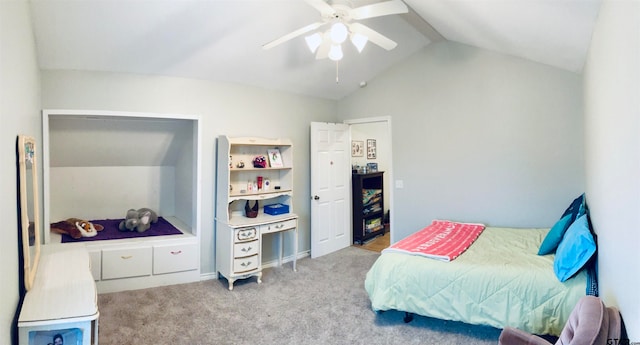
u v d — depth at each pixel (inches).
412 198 186.2
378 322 115.5
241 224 146.8
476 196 167.3
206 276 157.9
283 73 166.7
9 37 70.7
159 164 193.3
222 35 128.6
